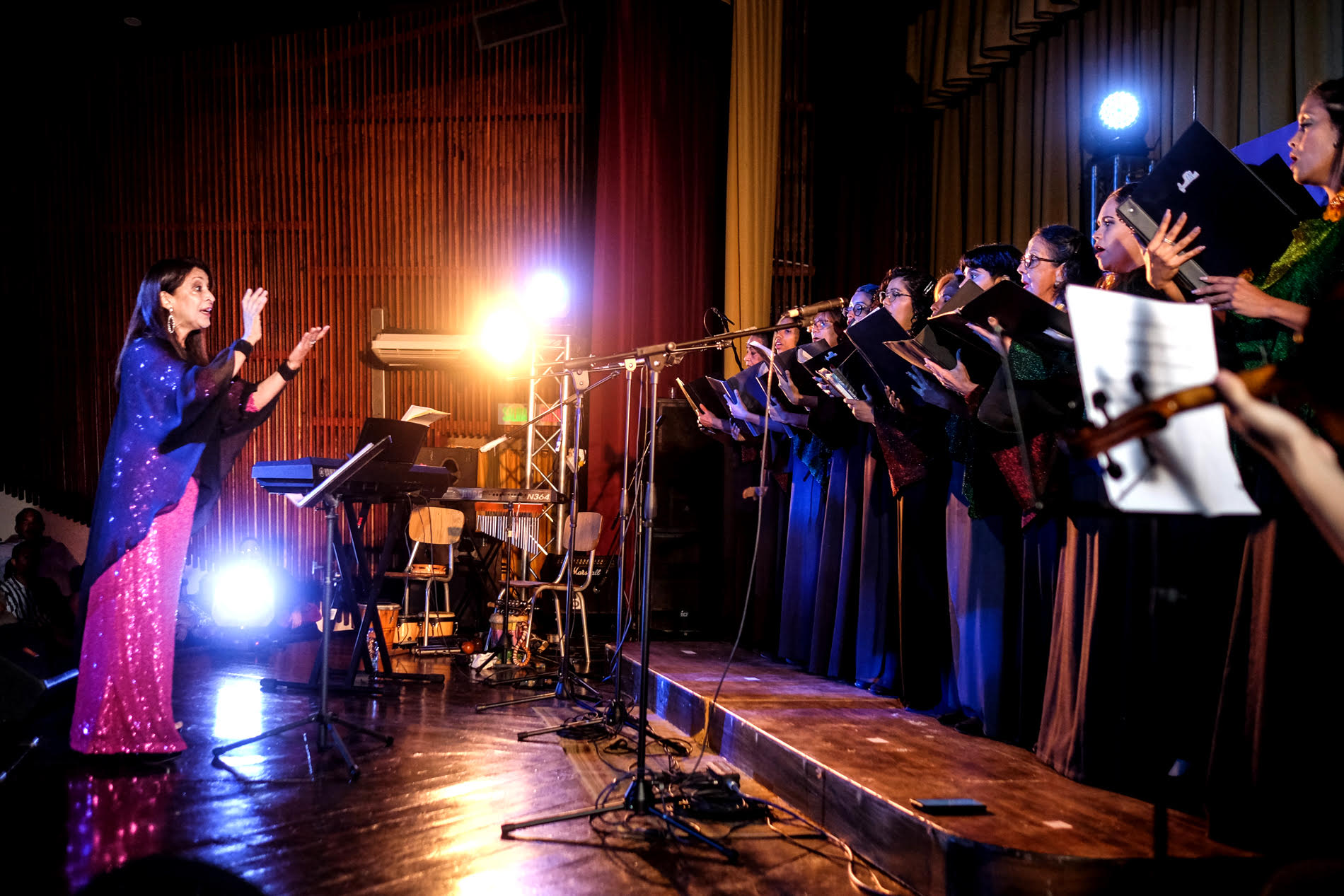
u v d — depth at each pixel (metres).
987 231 6.81
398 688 5.18
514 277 8.06
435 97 8.16
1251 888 2.05
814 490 4.77
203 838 2.76
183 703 4.63
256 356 8.22
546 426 7.34
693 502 6.45
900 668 3.81
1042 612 3.08
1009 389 1.95
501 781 3.42
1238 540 2.54
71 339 8.20
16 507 8.09
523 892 2.43
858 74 7.55
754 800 3.02
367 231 8.20
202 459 3.83
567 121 8.07
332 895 2.38
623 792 3.31
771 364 4.26
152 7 8.19
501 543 7.38
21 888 2.38
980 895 2.14
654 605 6.38
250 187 8.26
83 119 8.26
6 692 3.76
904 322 3.92
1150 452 1.41
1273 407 1.17
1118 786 2.58
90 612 3.58
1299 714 2.05
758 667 4.84
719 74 7.77
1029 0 6.16
